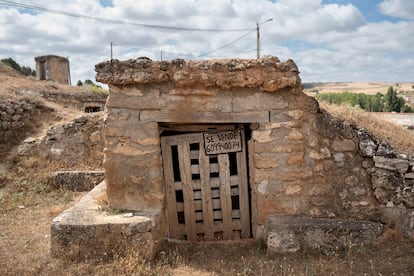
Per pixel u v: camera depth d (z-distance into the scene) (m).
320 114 5.76
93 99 18.84
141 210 5.59
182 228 6.17
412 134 6.88
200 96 5.55
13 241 5.92
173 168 6.18
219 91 5.56
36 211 7.81
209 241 5.84
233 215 6.13
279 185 5.64
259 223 5.70
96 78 5.45
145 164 5.62
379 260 4.74
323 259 4.84
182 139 6.06
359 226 5.19
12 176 10.04
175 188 6.11
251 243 5.61
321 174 5.68
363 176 5.62
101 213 5.43
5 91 13.79
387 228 5.30
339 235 5.12
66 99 17.48
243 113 5.59
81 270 4.63
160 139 6.05
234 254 5.26
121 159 5.64
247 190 6.08
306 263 4.77
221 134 6.04
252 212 5.98
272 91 5.53
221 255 5.24
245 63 5.43
